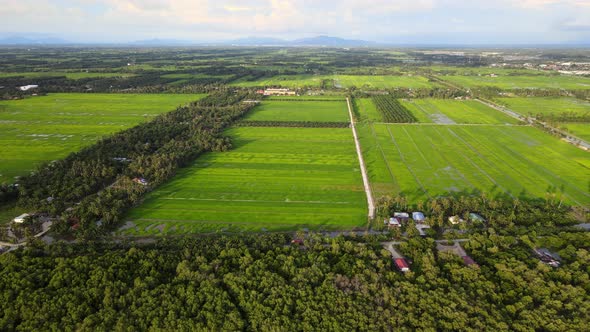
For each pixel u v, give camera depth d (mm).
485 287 76312
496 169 146875
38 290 73500
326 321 68188
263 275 79375
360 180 136500
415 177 139000
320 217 110062
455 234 97000
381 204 114125
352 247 89750
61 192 118562
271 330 66938
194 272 78688
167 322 68000
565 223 103750
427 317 68250
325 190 128000
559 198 121062
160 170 134250
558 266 85188
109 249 90875
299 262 84188
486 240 92750
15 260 83125
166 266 82062
